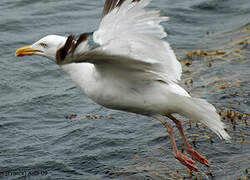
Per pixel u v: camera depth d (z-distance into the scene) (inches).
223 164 421.1
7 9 913.5
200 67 669.3
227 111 507.2
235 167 413.7
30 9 917.8
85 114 558.6
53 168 442.0
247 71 635.5
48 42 402.9
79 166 443.2
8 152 477.1
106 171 430.0
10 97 622.5
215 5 956.0
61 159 457.1
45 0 964.0
